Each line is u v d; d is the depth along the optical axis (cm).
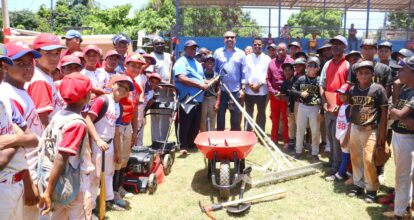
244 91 753
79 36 521
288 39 1931
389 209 440
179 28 2005
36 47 322
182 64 678
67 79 276
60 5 3803
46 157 277
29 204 260
